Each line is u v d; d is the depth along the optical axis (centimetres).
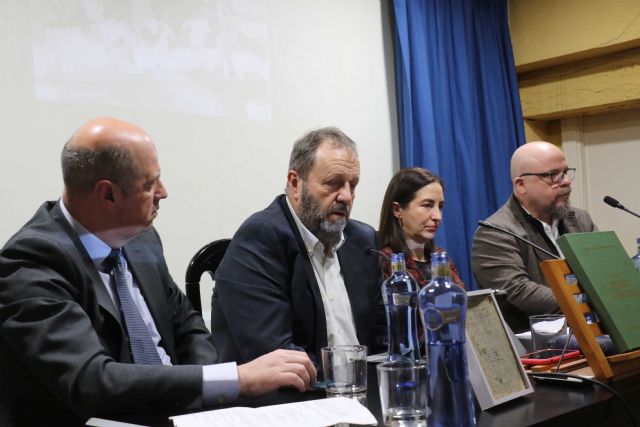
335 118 361
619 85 409
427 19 394
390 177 386
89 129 147
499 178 415
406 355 157
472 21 418
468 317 121
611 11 394
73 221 150
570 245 140
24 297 130
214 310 189
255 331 170
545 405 115
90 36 273
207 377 124
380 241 246
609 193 443
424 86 384
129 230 152
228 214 311
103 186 145
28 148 254
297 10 348
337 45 365
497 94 424
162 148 291
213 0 313
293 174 188
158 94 292
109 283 153
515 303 265
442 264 104
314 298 179
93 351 125
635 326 141
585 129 453
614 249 150
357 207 369
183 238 294
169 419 109
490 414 111
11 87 251
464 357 102
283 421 104
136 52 286
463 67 408
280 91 337
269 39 334
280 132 335
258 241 180
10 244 138
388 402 107
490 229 279
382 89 387
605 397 120
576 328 134
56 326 127
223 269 181
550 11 421
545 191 281
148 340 154
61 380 123
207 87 308
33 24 257
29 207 253
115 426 112
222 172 310
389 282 165
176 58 298
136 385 121
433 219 245
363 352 127
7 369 134
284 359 131
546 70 441
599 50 404
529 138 456
